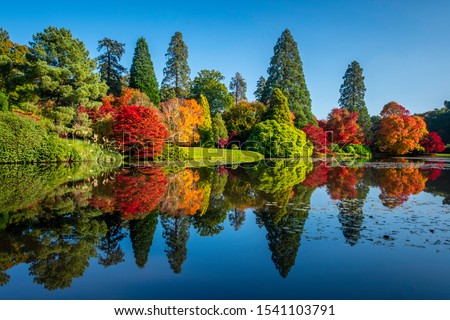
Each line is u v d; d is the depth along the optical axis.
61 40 22.41
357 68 57.00
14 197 9.02
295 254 4.89
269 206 8.34
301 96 50.88
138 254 4.88
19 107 23.14
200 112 37.53
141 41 40.53
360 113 56.69
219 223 6.68
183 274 4.20
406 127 44.06
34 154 19.70
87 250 5.01
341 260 4.63
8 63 23.30
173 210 7.84
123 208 7.94
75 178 13.41
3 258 4.66
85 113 22.98
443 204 8.58
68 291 3.74
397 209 7.95
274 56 51.78
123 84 44.97
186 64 49.00
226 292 3.74
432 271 4.25
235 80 62.28
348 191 10.91
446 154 50.44
